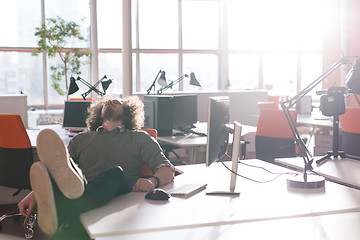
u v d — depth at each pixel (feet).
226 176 7.73
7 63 29.40
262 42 35.35
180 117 15.34
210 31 34.27
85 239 5.67
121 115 7.77
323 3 35.81
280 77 36.19
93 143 7.64
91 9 29.50
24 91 29.86
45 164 5.33
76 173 5.38
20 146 11.20
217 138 6.50
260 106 20.84
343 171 8.16
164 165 7.33
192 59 33.94
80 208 5.63
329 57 32.96
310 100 22.44
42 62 29.96
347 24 26.23
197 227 5.09
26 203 6.53
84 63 28.76
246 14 34.71
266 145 13.94
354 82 8.46
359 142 12.17
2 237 6.95
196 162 14.23
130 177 7.57
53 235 5.61
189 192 6.41
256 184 7.08
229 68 34.76
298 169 8.87
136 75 32.53
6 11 29.07
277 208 5.75
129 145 7.62
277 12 35.50
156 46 32.94
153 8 32.58
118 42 31.55
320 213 5.57
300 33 36.29
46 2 29.81
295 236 4.75
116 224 5.14
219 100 6.58
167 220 5.28
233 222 5.25
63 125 15.01
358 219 5.33
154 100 14.83
